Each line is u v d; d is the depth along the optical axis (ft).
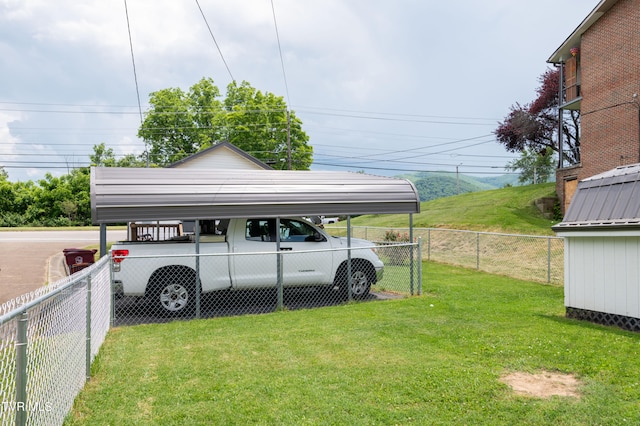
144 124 157.48
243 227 32.27
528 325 23.93
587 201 26.02
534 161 222.07
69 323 13.96
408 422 13.32
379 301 31.83
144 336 23.24
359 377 16.67
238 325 25.22
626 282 22.90
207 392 15.56
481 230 74.49
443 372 16.93
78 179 168.66
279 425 13.21
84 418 13.73
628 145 63.46
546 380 16.24
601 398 14.47
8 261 57.00
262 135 137.18
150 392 15.64
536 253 56.29
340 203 32.83
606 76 67.67
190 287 29.96
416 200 35.19
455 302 31.27
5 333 9.57
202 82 162.40
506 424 13.12
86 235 104.22
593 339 20.79
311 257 32.86
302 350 20.07
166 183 29.99
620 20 64.90
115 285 28.50
